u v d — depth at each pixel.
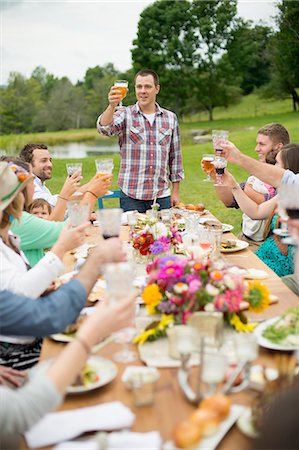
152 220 3.14
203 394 1.53
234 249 3.16
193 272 1.95
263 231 3.88
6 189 2.10
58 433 1.43
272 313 2.18
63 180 11.46
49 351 1.93
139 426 1.46
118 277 1.54
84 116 21.05
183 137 17.17
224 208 8.27
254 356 1.59
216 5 21.09
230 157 3.16
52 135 19.86
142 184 5.14
